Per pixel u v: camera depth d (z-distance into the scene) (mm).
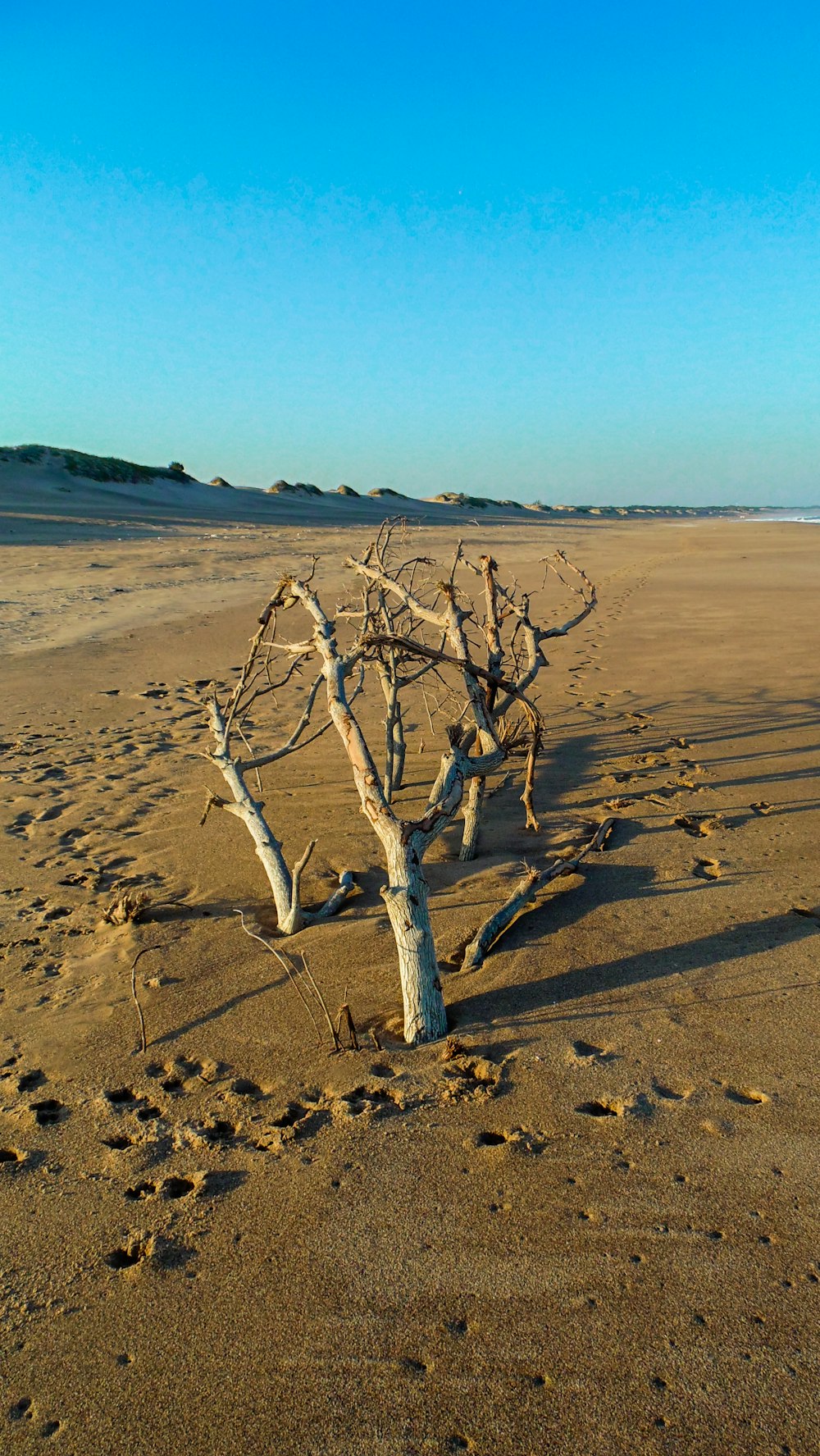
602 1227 2473
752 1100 2977
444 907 4406
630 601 16047
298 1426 1967
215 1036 3434
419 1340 2154
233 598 16328
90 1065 3291
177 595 16750
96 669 10734
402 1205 2574
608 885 4613
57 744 7684
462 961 3943
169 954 4055
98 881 4914
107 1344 2184
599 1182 2637
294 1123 2945
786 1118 2877
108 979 3865
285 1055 3303
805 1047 3234
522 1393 2021
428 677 10047
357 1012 3551
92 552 23812
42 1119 3023
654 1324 2176
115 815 5918
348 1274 2348
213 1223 2537
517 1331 2168
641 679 9656
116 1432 1974
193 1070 3244
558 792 6188
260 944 4117
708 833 5316
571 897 4496
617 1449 1899
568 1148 2775
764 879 4629
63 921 4453
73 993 3770
